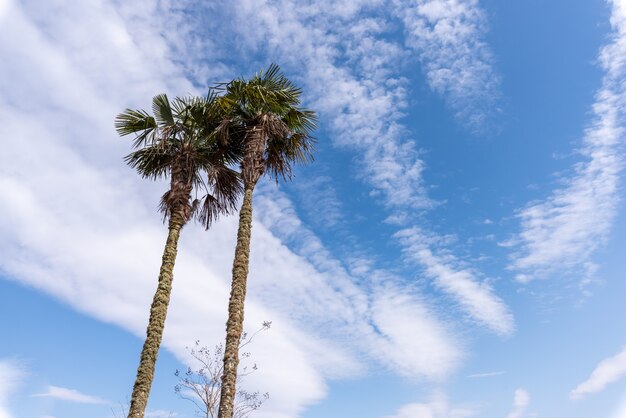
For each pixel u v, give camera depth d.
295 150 16.03
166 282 13.11
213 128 16.00
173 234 13.97
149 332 12.26
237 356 11.78
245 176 14.65
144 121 15.58
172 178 14.77
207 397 16.55
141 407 11.16
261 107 15.69
